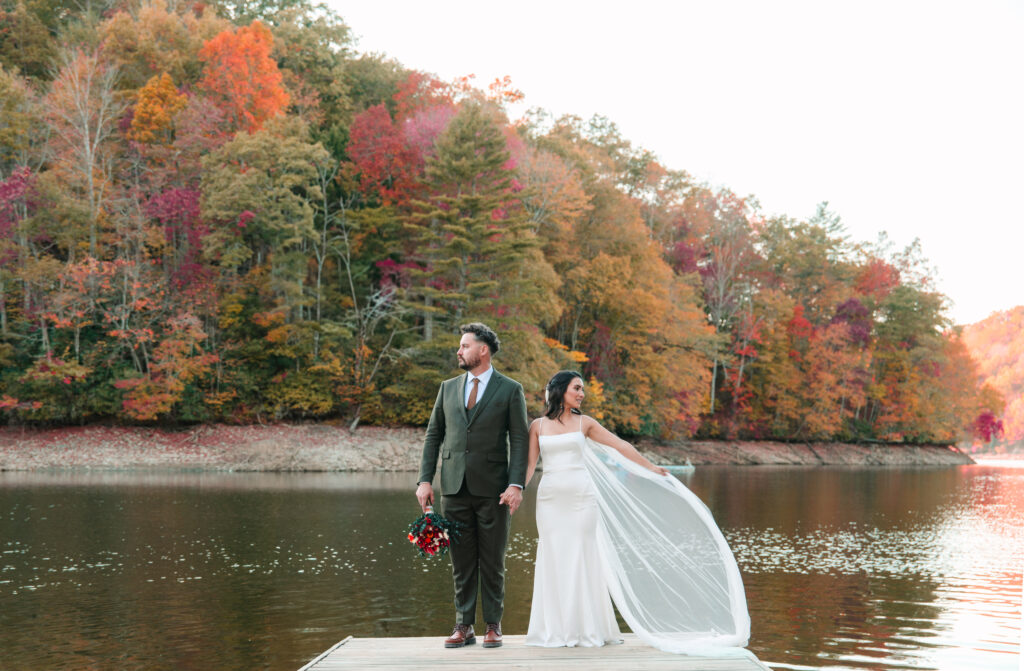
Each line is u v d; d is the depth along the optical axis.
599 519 6.24
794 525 21.16
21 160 42.66
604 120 70.56
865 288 78.38
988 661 8.99
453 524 5.94
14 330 39.81
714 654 5.67
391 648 5.91
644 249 54.50
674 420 53.09
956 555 16.62
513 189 46.84
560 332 52.34
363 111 54.78
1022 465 70.81
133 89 49.03
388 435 40.28
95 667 8.51
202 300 40.34
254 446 36.97
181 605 11.27
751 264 69.38
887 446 68.75
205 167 43.94
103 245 42.31
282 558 14.77
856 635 10.11
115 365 39.00
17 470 33.16
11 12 52.03
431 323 42.59
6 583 12.60
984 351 98.25
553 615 6.02
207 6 60.00
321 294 44.78
